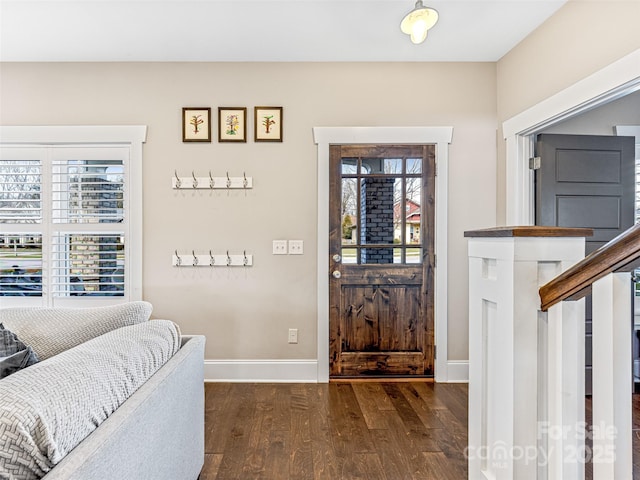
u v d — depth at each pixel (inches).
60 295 121.4
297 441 84.9
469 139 123.8
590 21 84.4
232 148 121.9
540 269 40.1
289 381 122.3
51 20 97.8
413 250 124.6
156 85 121.0
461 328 124.3
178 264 121.8
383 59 121.0
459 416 97.5
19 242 121.3
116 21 98.6
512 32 104.9
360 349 124.3
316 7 93.0
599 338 32.3
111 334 53.6
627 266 30.6
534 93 104.2
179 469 56.0
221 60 120.7
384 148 123.3
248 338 122.8
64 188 121.7
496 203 124.2
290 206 122.3
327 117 122.3
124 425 37.9
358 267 123.8
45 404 31.4
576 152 110.0
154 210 121.7
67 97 120.2
